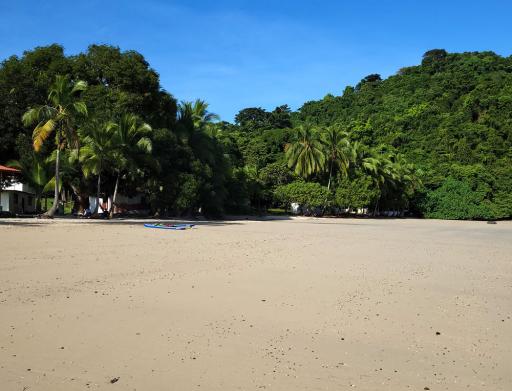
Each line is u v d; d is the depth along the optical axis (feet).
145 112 149.79
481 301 38.29
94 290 37.04
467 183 300.81
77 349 24.00
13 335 25.73
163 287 39.17
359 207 255.09
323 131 251.80
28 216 128.16
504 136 341.00
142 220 137.28
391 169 274.57
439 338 27.86
